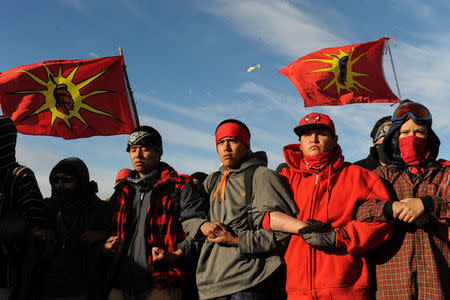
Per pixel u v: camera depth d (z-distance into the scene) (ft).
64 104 19.98
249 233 9.11
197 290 10.48
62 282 10.89
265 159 12.14
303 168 9.62
